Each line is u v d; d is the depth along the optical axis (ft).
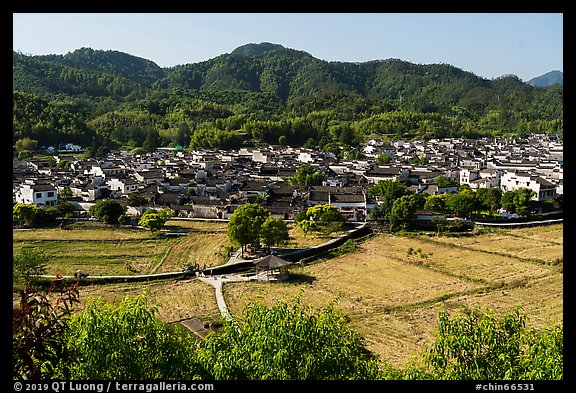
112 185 372.38
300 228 268.21
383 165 474.08
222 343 71.72
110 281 189.78
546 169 392.88
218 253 231.30
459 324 74.79
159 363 66.44
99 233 264.72
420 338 136.56
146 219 264.11
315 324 71.26
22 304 50.42
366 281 191.21
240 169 468.34
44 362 53.16
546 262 207.51
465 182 391.86
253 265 211.61
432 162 510.58
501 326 74.69
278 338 67.15
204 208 314.35
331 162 521.24
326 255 228.63
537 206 306.14
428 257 221.46
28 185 317.42
